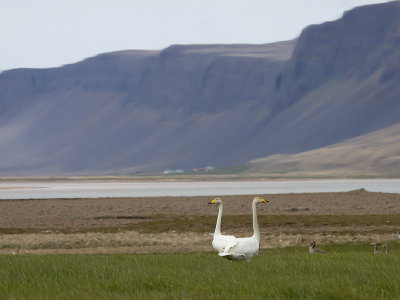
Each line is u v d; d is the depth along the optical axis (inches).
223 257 1151.0
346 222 2832.2
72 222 2970.0
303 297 735.1
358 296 722.8
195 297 693.3
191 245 2117.4
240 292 740.7
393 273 933.8
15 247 2103.8
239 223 2827.3
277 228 2618.1
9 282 813.2
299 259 1152.2
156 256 1261.1
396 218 3009.4
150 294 719.1
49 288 757.3
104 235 2374.5
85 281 828.6
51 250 2036.2
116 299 682.2
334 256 1219.2
